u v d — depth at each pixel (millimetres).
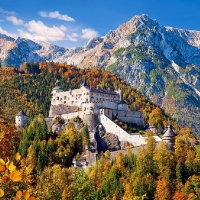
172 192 167375
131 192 156125
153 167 180750
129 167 184500
